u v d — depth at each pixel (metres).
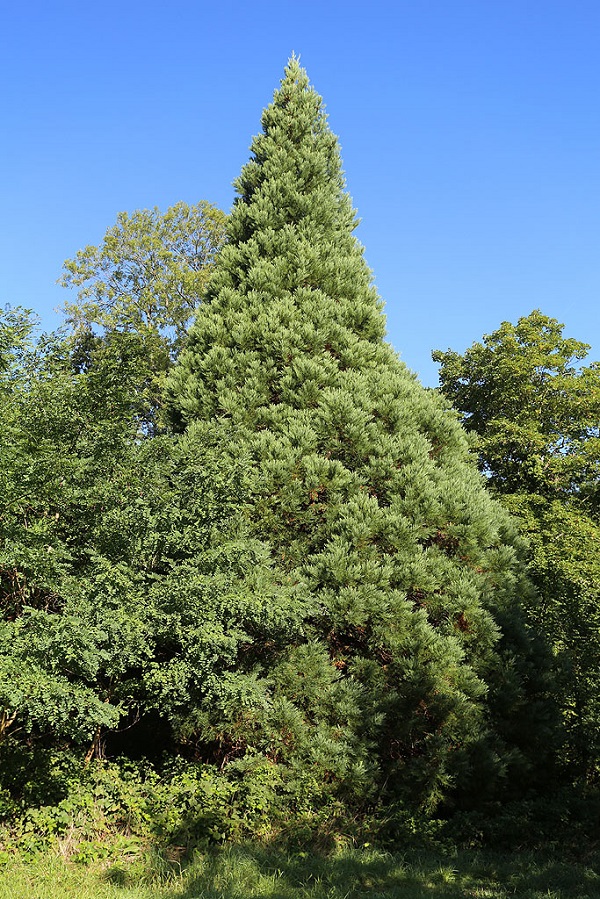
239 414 10.20
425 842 8.12
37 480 7.25
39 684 6.27
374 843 8.01
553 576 13.30
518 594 10.05
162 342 23.39
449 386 22.30
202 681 7.69
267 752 8.51
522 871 7.68
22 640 6.52
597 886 7.24
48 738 8.68
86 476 7.88
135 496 7.79
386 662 9.12
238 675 7.86
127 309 24.83
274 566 9.31
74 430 8.29
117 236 25.84
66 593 7.07
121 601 7.19
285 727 8.43
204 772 8.24
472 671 8.95
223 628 7.85
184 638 7.39
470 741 8.60
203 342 11.11
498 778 8.83
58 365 8.66
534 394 20.47
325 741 8.30
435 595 9.21
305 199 12.10
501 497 18.56
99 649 6.80
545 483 19.72
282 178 12.26
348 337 10.97
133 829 7.47
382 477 9.85
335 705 8.58
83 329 24.84
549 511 17.83
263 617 7.86
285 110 13.17
